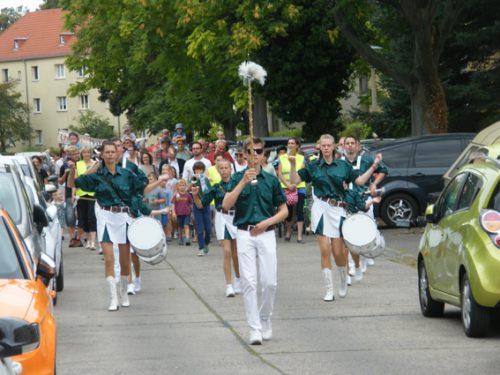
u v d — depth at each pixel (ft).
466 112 131.13
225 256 52.24
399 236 81.30
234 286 53.36
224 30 114.42
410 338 38.91
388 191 86.89
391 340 38.60
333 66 122.93
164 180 48.98
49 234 51.34
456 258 39.32
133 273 60.90
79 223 80.23
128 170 48.37
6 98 363.76
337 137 135.74
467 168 41.93
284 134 211.20
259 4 107.55
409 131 142.00
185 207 82.33
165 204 84.23
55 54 382.42
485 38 125.29
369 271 61.16
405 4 96.32
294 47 120.37
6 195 44.57
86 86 199.31
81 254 77.20
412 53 129.49
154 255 47.98
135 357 36.27
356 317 44.45
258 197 38.34
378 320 43.50
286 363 34.60
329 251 49.55
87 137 127.03
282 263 67.10
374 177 59.47
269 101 125.70
